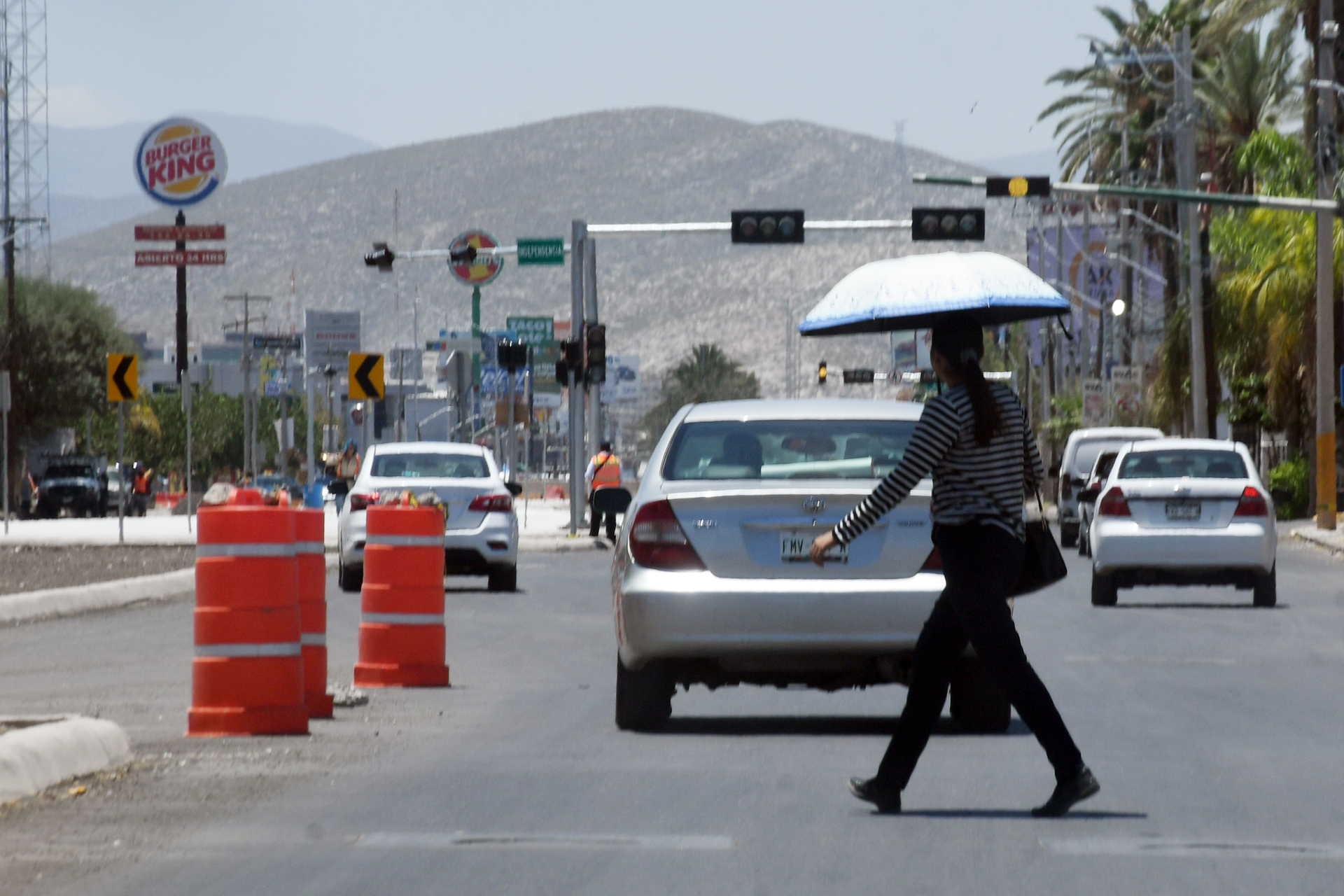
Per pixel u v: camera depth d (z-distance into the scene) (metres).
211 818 27.34
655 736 36.94
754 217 127.94
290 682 36.66
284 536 36.69
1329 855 24.78
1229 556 73.19
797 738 36.66
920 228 124.31
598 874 23.50
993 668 27.12
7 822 27.03
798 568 35.75
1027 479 28.08
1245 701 43.34
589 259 143.00
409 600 46.44
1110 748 35.12
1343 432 156.25
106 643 58.84
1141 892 22.50
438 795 29.45
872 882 23.00
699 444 37.66
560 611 72.81
